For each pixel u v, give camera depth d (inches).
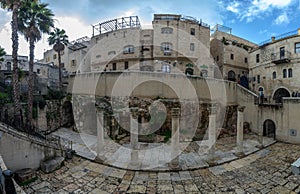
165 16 1159.6
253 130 922.1
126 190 416.8
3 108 676.7
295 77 1003.3
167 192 411.8
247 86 1408.7
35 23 796.6
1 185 233.5
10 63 1384.1
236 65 1381.6
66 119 994.7
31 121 724.7
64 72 1523.1
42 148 508.7
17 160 458.0
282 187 431.2
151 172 501.7
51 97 939.3
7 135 441.4
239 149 617.3
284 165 549.0
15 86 666.8
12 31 679.1
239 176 483.5
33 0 783.7
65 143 690.2
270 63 1134.4
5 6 708.0
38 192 401.7
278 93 1101.7
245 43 1569.9
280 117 804.6
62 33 1182.9
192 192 412.5
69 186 427.8
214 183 449.4
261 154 639.1
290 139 773.3
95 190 414.9
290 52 1028.5
